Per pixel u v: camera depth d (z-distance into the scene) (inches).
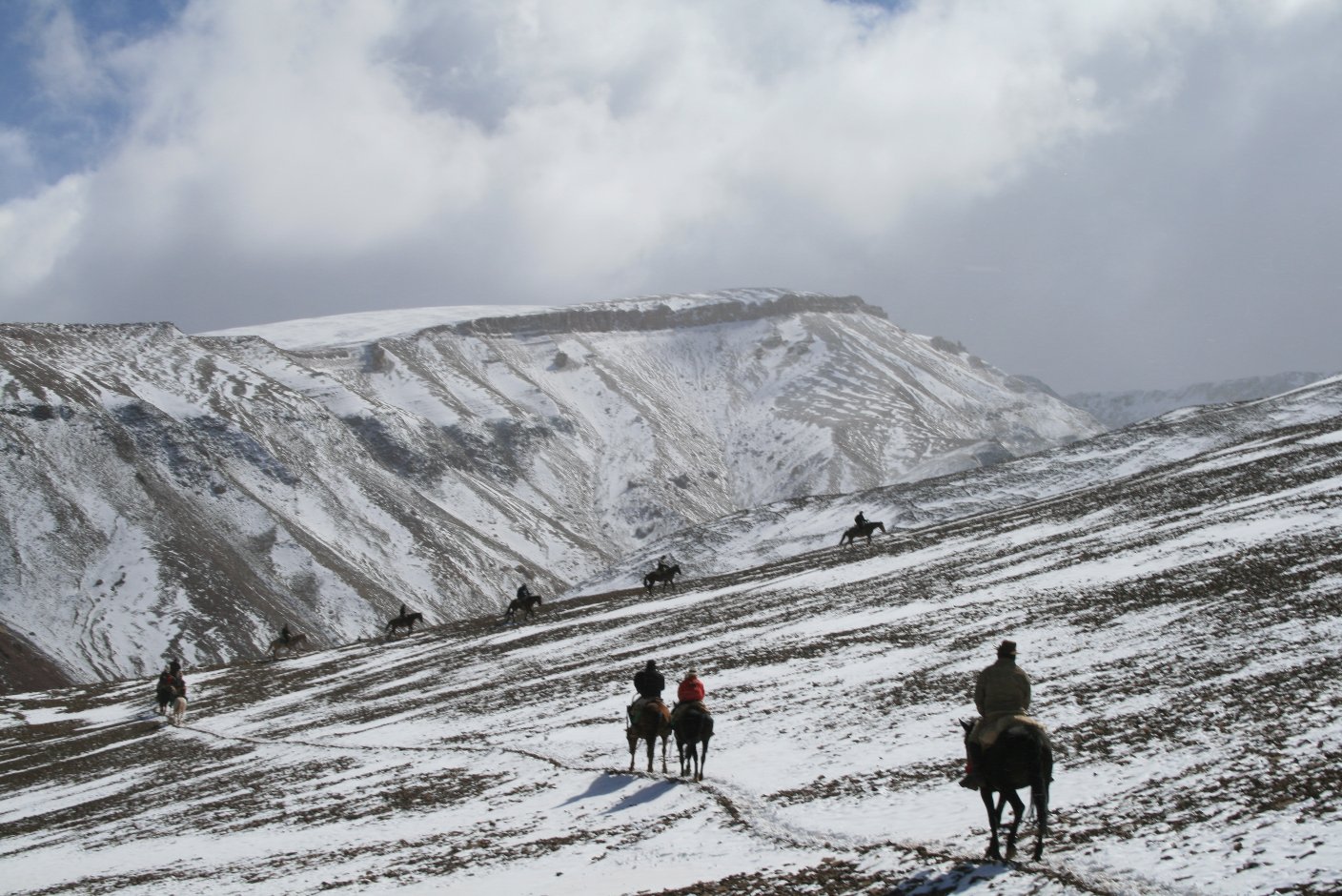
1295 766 641.0
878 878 571.8
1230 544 1546.5
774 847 675.4
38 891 893.2
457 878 703.7
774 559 3730.3
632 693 1425.9
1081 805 657.0
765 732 1061.1
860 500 4121.6
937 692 1084.5
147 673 4507.9
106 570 5128.0
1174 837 561.6
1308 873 477.4
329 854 844.0
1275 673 884.0
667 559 4040.4
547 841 773.9
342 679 2233.0
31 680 3961.6
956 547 2322.8
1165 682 944.3
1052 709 931.3
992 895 515.8
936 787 757.9
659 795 872.3
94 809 1331.2
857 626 1606.8
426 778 1123.9
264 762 1439.5
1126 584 1455.5
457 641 2465.6
